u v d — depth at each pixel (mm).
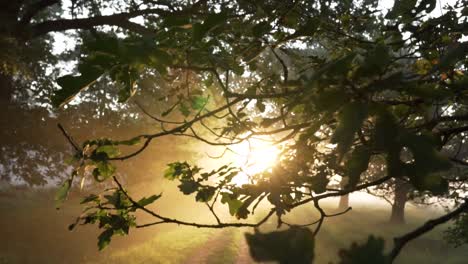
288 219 21859
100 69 1066
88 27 15648
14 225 18969
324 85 829
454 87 1104
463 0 2264
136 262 16156
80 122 19438
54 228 19344
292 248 634
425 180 692
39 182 21656
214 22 1151
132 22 14695
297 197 1635
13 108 18734
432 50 2148
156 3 13836
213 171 1994
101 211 1929
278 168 1672
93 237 18812
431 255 19422
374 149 790
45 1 16266
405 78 888
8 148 20828
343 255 600
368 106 676
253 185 1642
